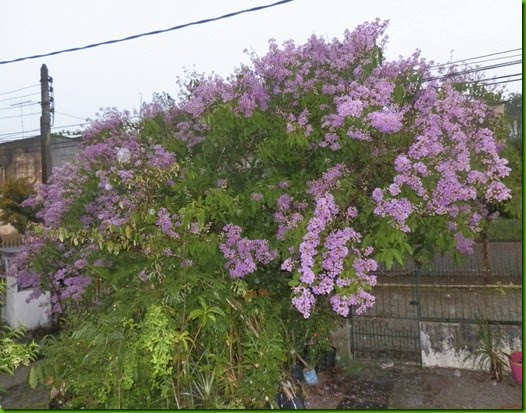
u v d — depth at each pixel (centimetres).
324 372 575
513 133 476
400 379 556
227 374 313
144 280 359
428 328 596
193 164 457
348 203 370
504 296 888
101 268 417
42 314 777
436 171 341
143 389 292
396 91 398
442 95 375
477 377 554
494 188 334
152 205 406
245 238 392
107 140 554
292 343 475
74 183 572
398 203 327
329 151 420
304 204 404
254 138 453
